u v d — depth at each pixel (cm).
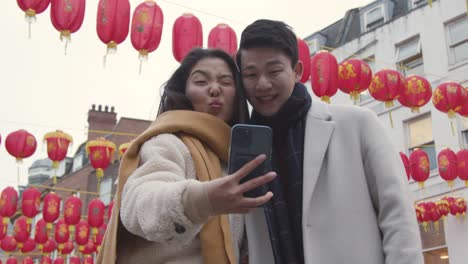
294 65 234
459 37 1622
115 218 185
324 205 209
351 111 228
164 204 158
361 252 199
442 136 1548
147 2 643
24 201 1176
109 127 3070
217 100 221
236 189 152
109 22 618
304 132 227
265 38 222
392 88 793
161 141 190
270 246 211
